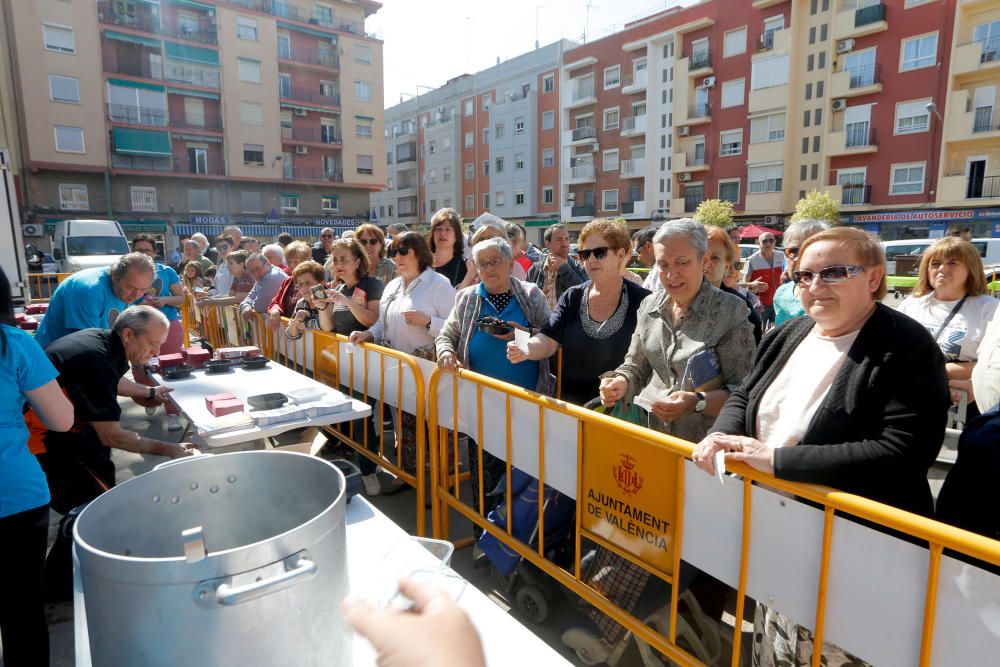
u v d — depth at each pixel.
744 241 27.42
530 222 41.69
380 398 3.40
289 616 0.83
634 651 2.26
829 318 1.47
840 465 1.32
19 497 1.81
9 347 1.77
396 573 1.25
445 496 2.88
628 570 1.97
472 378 2.58
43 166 27.80
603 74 36.94
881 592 1.24
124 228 30.56
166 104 31.20
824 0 26.72
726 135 30.73
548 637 2.37
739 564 1.52
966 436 1.43
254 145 34.19
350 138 38.12
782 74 28.06
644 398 1.98
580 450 2.02
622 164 36.28
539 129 40.91
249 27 33.53
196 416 2.60
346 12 38.06
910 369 1.33
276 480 1.18
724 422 1.69
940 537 1.11
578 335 2.60
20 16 26.69
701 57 31.14
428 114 49.91
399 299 3.56
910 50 24.58
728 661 1.97
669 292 2.10
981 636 1.09
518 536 2.41
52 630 2.48
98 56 28.73
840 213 27.05
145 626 0.79
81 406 2.55
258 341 5.51
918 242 16.23
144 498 1.08
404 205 53.31
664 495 1.73
